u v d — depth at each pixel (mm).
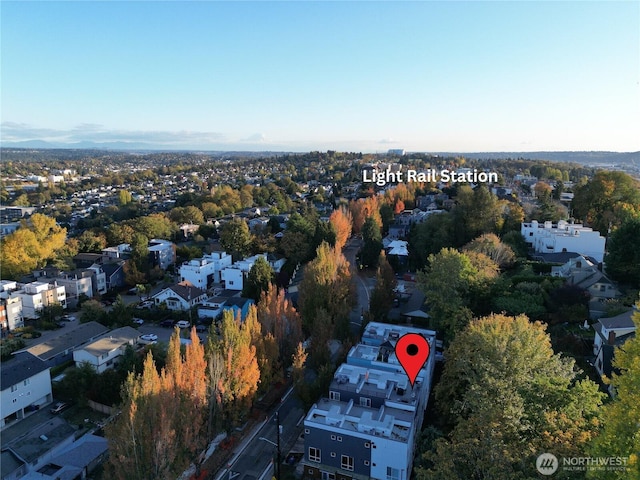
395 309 61562
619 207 69938
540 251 69688
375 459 29500
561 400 24969
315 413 32438
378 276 55000
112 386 42625
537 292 47906
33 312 63750
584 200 81688
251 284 65688
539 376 26281
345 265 59281
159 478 27922
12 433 39000
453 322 43156
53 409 42594
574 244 64875
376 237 80812
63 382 44375
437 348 46219
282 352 44375
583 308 43781
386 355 39812
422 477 21625
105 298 74562
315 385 35000
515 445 21328
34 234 81750
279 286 70000
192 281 76438
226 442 35906
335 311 50281
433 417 37469
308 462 31594
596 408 24156
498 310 45438
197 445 31109
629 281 49406
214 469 33406
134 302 70062
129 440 26969
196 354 32406
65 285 70562
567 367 27844
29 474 33062
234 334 35375
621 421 17547
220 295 70312
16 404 40812
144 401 27844
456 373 32344
